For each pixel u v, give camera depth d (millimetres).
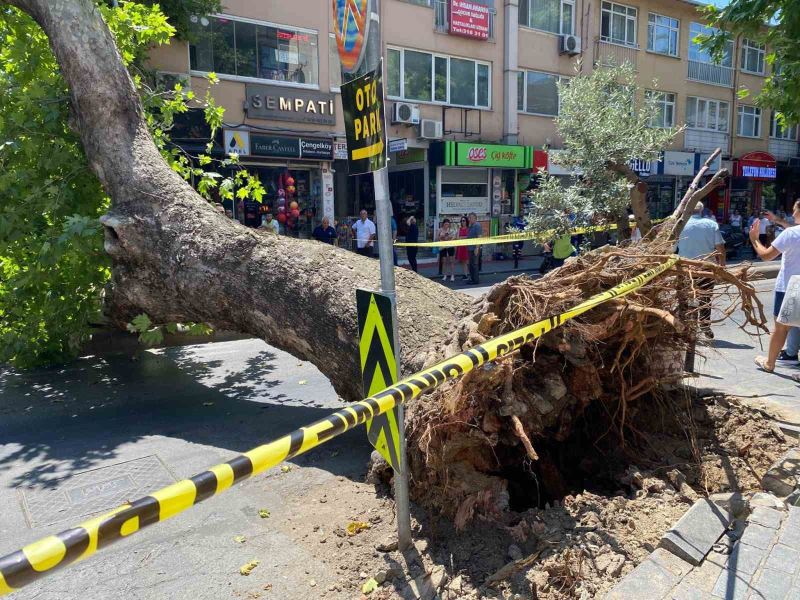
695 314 3865
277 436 4648
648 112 6520
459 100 19141
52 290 6301
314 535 3115
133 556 2957
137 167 5707
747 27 7180
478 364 2377
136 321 5852
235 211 15828
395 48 17609
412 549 2863
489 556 2789
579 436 4082
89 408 5320
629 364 3785
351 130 2760
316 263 4695
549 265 15180
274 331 4781
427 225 19156
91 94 5727
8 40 6508
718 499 3160
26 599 2639
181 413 5191
